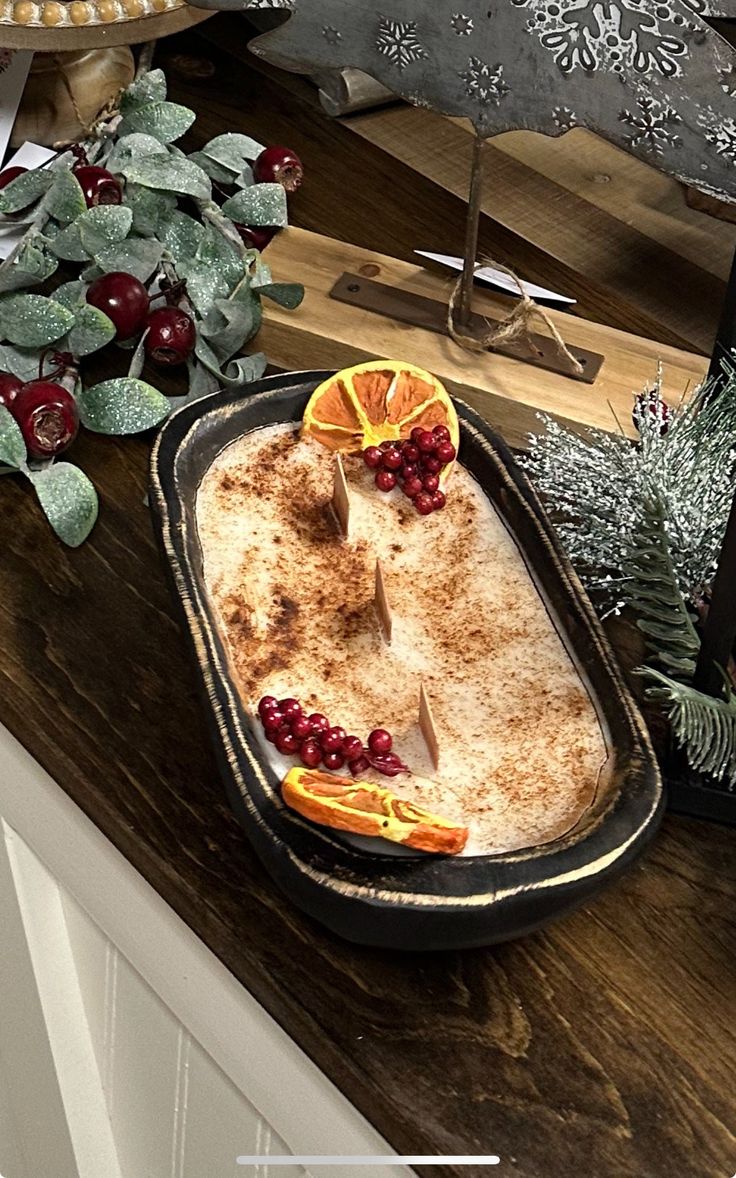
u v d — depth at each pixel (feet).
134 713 2.18
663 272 2.89
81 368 2.63
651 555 2.02
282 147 3.06
